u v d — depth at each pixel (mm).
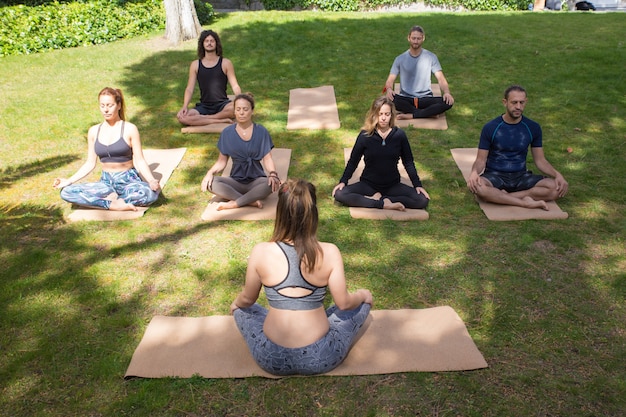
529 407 3139
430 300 4109
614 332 3732
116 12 13188
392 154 5312
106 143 5379
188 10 12188
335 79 9562
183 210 5500
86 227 5164
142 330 3816
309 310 3215
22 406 3191
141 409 3148
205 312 4000
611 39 11453
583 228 5043
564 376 3363
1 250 4789
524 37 11797
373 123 5238
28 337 3752
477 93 8719
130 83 9617
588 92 8531
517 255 4641
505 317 3895
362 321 3521
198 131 7453
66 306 4062
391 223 5180
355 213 5293
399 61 7777
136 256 4707
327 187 5918
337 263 3178
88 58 11180
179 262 4613
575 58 10156
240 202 5371
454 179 6066
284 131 7453
